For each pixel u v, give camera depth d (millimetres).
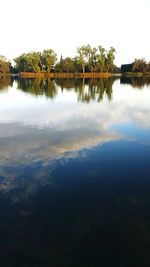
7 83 77938
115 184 11586
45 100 36594
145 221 9211
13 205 10125
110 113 25703
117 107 29547
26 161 13734
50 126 20703
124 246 8117
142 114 24984
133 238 8430
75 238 8477
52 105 31688
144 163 13492
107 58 137125
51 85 67938
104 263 7551
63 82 82062
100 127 20094
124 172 12609
